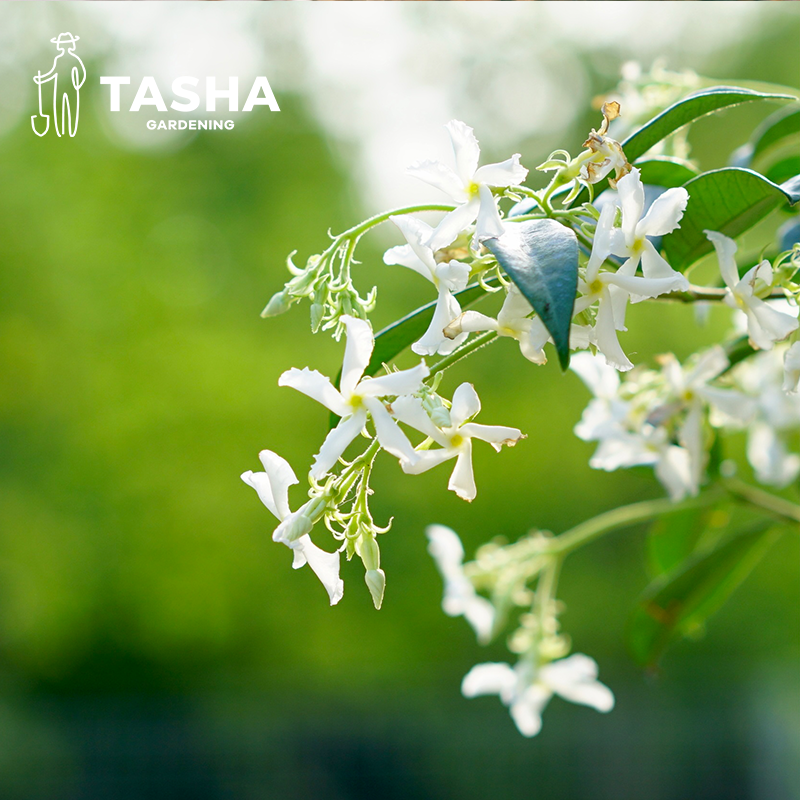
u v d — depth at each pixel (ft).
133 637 36.76
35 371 35.81
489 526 36.40
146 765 33.22
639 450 5.45
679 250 4.00
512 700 6.45
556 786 32.94
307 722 34.94
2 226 36.01
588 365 5.64
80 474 35.04
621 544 38.17
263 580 35.94
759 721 34.83
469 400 2.99
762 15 37.27
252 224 39.32
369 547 3.07
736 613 38.19
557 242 2.68
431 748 33.68
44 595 35.22
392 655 37.58
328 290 3.11
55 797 32.83
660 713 34.96
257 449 34.73
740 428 5.95
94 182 37.24
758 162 5.28
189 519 34.63
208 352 34.53
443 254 2.91
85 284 36.01
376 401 2.95
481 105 40.34
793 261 3.59
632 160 3.83
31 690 37.86
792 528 5.97
